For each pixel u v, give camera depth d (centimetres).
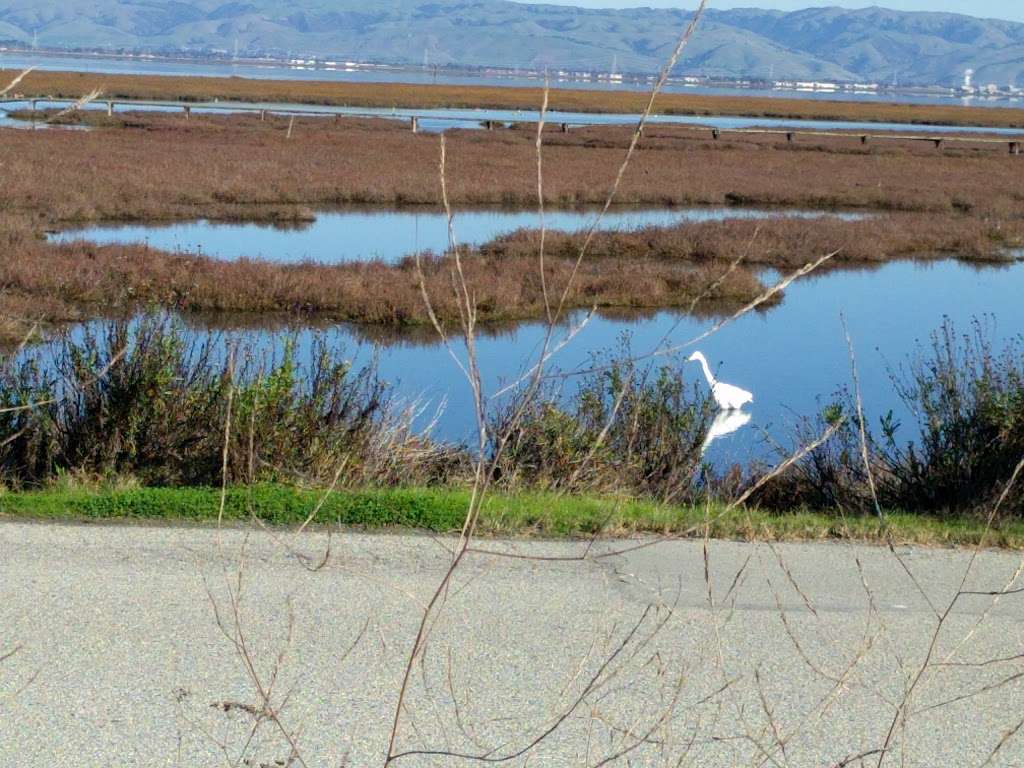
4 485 900
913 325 2391
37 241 2752
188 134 6084
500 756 468
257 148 5434
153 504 761
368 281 2420
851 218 4162
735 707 517
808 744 489
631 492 1014
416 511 762
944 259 3412
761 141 7456
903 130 9875
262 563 670
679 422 1132
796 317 2456
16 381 985
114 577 640
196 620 588
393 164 5047
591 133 7488
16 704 496
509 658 557
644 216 4159
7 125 6069
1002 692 544
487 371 1838
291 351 1076
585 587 652
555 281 2533
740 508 847
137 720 488
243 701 508
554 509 791
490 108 10538
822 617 622
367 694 518
